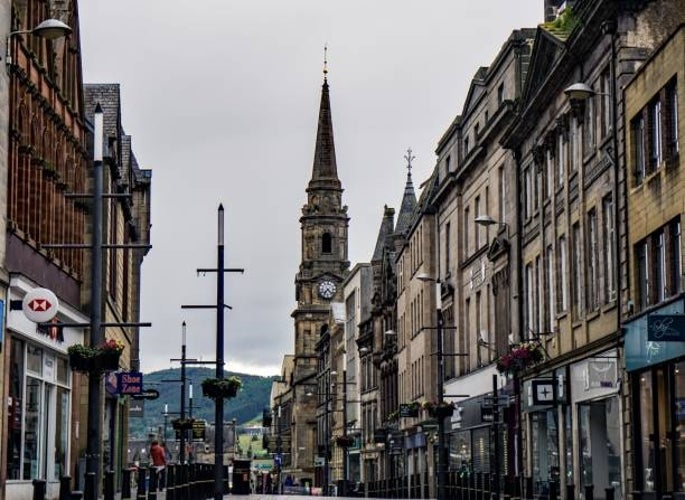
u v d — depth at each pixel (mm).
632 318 35375
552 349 45938
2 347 33031
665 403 33219
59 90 42000
